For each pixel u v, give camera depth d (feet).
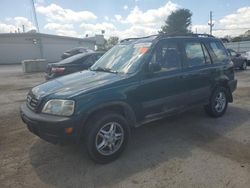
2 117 20.99
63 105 11.75
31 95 13.67
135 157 13.39
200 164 12.50
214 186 10.67
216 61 19.13
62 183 11.20
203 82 17.78
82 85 12.95
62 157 13.51
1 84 41.24
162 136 16.12
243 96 27.35
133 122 13.99
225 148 14.25
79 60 31.45
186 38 17.24
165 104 15.42
